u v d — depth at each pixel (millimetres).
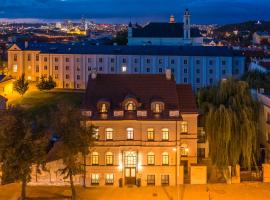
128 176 94750
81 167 89562
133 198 87000
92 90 97812
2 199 86000
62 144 85625
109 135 93875
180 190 90375
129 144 93750
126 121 93188
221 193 88500
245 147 95688
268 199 85688
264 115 106125
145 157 94000
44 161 84625
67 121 85875
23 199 84000
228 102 99500
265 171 95125
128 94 96250
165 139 93938
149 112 93938
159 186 93500
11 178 83062
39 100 187250
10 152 81000
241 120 96000
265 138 105438
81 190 91188
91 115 93375
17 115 84812
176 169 93625
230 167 94500
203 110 101500
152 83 98688
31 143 82562
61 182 93000
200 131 102562
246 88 101062
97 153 93750
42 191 90000
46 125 88938
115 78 99688
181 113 97938
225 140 95000
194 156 99188
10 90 196000
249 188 91375
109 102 94125
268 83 121312
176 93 97188
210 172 97938
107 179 94500
